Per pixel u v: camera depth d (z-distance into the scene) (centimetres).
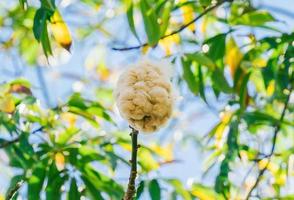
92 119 428
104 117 427
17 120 388
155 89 288
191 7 465
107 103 529
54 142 416
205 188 434
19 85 408
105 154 425
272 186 473
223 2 433
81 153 413
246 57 455
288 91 469
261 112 455
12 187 398
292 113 502
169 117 291
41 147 416
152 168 441
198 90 429
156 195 400
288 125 470
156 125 290
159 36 399
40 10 378
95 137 437
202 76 456
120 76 296
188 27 467
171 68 302
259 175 440
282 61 455
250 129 466
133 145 296
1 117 410
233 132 431
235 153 425
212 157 462
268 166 476
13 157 413
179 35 486
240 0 468
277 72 446
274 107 497
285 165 475
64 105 428
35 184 405
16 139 412
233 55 456
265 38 451
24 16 538
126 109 287
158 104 286
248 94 452
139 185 396
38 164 409
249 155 466
